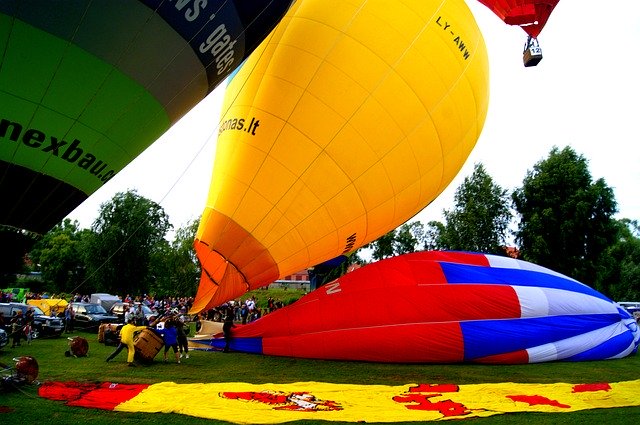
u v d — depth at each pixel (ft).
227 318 42.16
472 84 40.16
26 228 22.56
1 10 17.84
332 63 33.88
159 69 22.38
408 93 35.32
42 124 20.47
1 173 20.67
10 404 21.35
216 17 22.88
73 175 22.56
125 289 133.18
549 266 98.94
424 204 43.86
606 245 96.17
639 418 21.79
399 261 41.24
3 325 46.93
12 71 19.02
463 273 41.06
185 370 32.91
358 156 34.71
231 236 34.78
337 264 62.23
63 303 75.87
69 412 20.49
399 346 37.04
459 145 41.45
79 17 18.99
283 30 35.27
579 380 32.17
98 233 135.13
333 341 37.78
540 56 47.62
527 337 38.70
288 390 26.37
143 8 20.20
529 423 20.94
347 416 21.58
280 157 33.99
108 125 22.29
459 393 26.66
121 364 34.73
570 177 98.78
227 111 38.11
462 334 37.50
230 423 20.11
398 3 35.78
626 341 42.50
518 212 106.52
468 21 40.27
